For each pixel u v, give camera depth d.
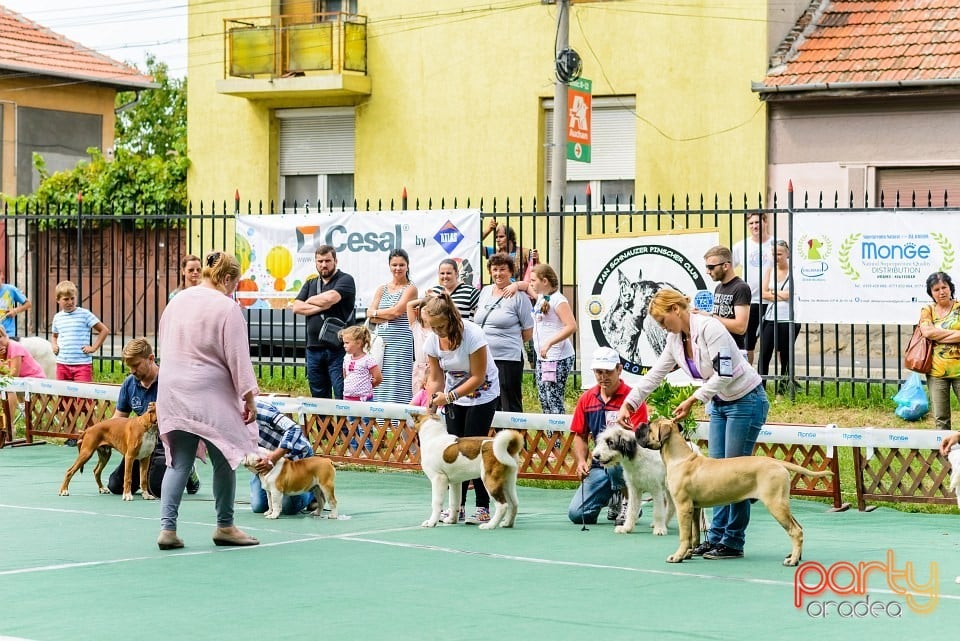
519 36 22.78
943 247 14.18
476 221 15.84
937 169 20.09
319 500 10.49
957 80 19.39
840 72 20.39
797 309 14.87
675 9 21.67
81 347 15.37
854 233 14.54
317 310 13.54
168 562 8.58
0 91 30.92
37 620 7.00
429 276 16.08
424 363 12.76
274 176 25.06
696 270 14.16
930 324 12.68
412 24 23.70
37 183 31.58
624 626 6.82
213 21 25.28
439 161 23.53
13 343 15.11
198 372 8.94
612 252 14.55
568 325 12.32
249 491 11.90
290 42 24.25
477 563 8.55
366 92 24.02
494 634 6.66
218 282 9.16
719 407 8.77
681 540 8.56
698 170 21.59
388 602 7.41
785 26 21.50
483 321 12.01
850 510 10.82
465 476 10.01
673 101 21.73
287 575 8.16
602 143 22.47
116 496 11.62
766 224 17.25
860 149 20.55
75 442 14.79
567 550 9.02
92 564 8.51
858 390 15.78
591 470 10.21
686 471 8.51
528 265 15.11
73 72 31.48
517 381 12.03
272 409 10.40
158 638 6.63
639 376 14.36
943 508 10.77
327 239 16.64
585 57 22.38
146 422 11.21
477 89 23.16
